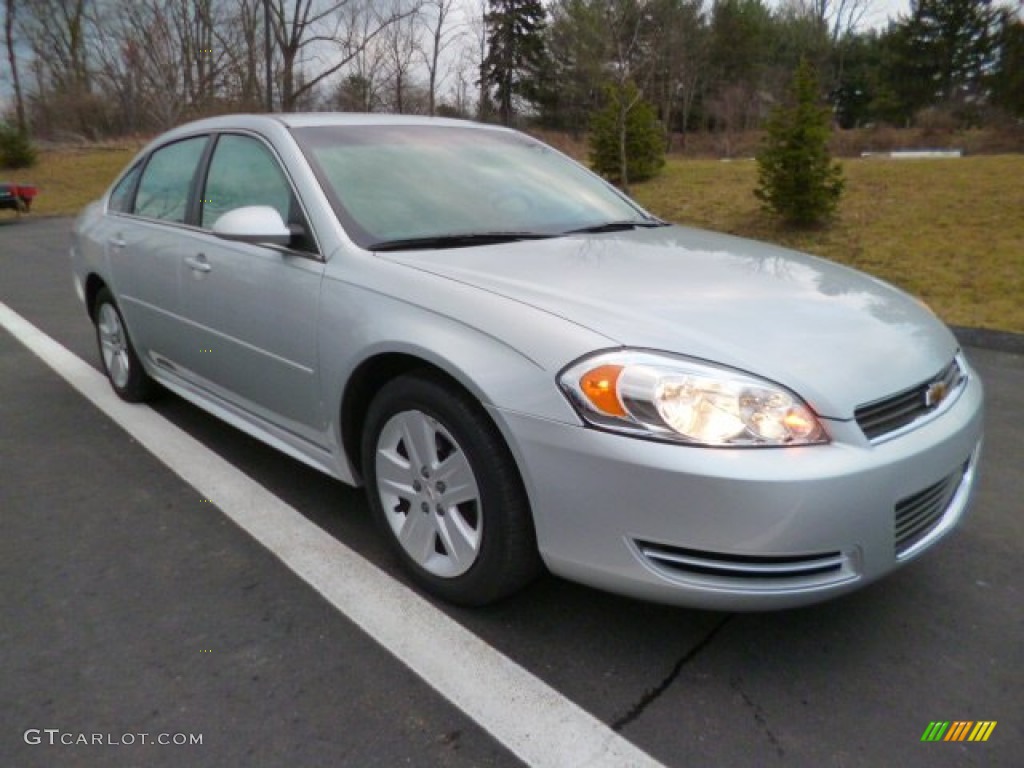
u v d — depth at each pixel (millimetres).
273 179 3066
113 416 4227
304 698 2072
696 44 26281
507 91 35562
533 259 2629
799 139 9797
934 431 2174
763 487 1862
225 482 3383
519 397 2076
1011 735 1962
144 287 3830
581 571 2088
